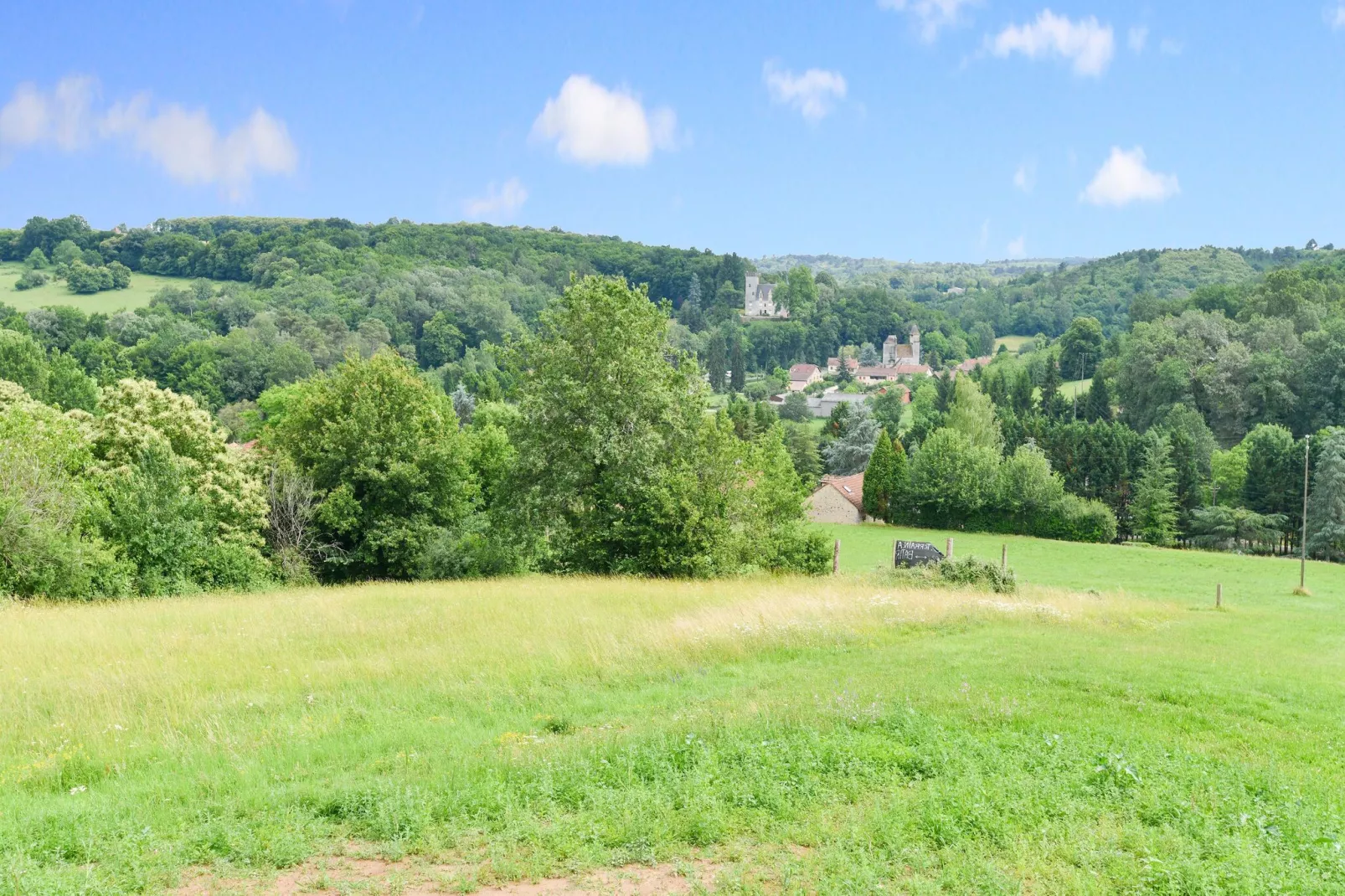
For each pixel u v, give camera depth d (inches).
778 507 1656.0
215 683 526.0
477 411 2578.7
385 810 303.9
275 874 263.4
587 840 286.0
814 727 409.1
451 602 898.1
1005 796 323.0
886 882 254.2
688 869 265.4
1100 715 460.1
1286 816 308.3
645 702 488.1
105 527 1149.7
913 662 602.2
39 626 741.9
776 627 695.1
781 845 282.8
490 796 318.0
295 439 1660.9
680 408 1489.9
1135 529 3432.6
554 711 468.8
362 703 484.7
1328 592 2025.1
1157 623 973.2
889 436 3722.9
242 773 354.0
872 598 894.4
